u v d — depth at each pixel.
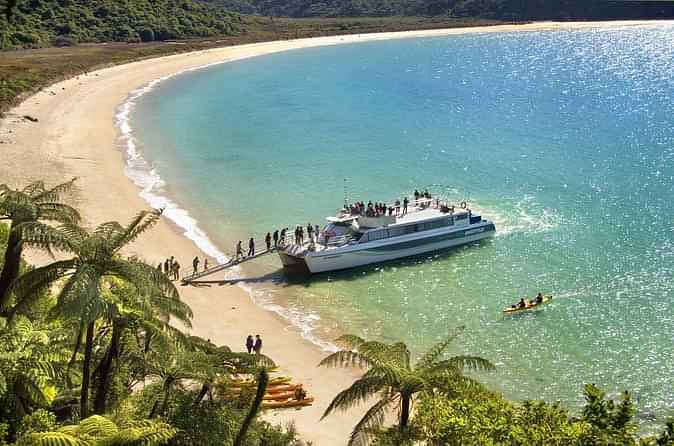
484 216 65.25
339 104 121.88
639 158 84.81
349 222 56.84
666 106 118.50
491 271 54.00
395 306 48.72
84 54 164.00
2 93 108.94
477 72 160.88
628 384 38.78
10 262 32.03
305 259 53.09
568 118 110.06
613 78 151.62
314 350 42.12
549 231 61.38
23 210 32.44
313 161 85.00
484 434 22.66
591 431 21.34
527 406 24.38
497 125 104.81
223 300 49.00
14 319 27.47
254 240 60.16
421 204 61.22
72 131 95.62
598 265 54.19
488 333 44.62
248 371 27.50
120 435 20.50
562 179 76.50
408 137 97.06
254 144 93.50
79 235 25.22
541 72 161.25
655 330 44.28
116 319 24.39
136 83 139.75
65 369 26.97
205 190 73.62
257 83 144.12
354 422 34.06
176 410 25.45
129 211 65.31
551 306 47.88
